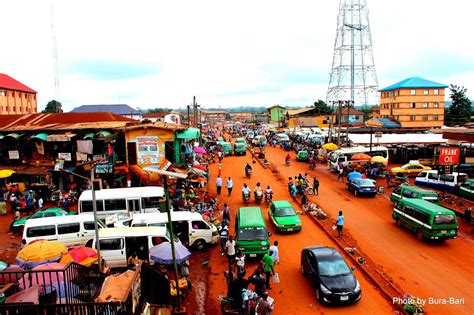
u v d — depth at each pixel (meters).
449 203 28.64
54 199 30.94
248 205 30.50
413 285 16.27
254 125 137.88
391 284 16.17
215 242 21.58
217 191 34.56
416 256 19.44
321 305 14.71
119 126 32.16
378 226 24.44
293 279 17.09
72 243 20.50
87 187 31.03
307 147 61.69
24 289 11.52
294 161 55.16
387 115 82.75
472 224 24.36
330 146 47.84
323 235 23.08
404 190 28.11
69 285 12.23
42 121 39.38
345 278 15.02
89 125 33.69
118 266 18.31
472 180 29.80
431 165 44.38
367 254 19.73
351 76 80.94
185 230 20.88
